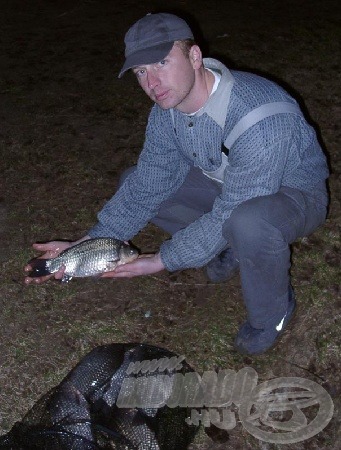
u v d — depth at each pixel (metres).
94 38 4.55
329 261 2.53
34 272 2.13
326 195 2.06
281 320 2.11
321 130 3.33
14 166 3.16
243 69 3.98
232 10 4.98
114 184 3.02
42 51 4.38
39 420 1.80
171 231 2.42
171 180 2.22
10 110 3.65
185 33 1.74
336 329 2.25
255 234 1.85
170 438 1.82
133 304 2.38
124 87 3.82
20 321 2.33
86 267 2.10
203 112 1.82
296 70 3.93
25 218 2.82
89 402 1.84
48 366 2.17
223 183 1.94
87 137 3.37
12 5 5.32
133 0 5.32
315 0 5.15
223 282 2.44
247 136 1.77
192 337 2.26
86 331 2.29
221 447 1.94
